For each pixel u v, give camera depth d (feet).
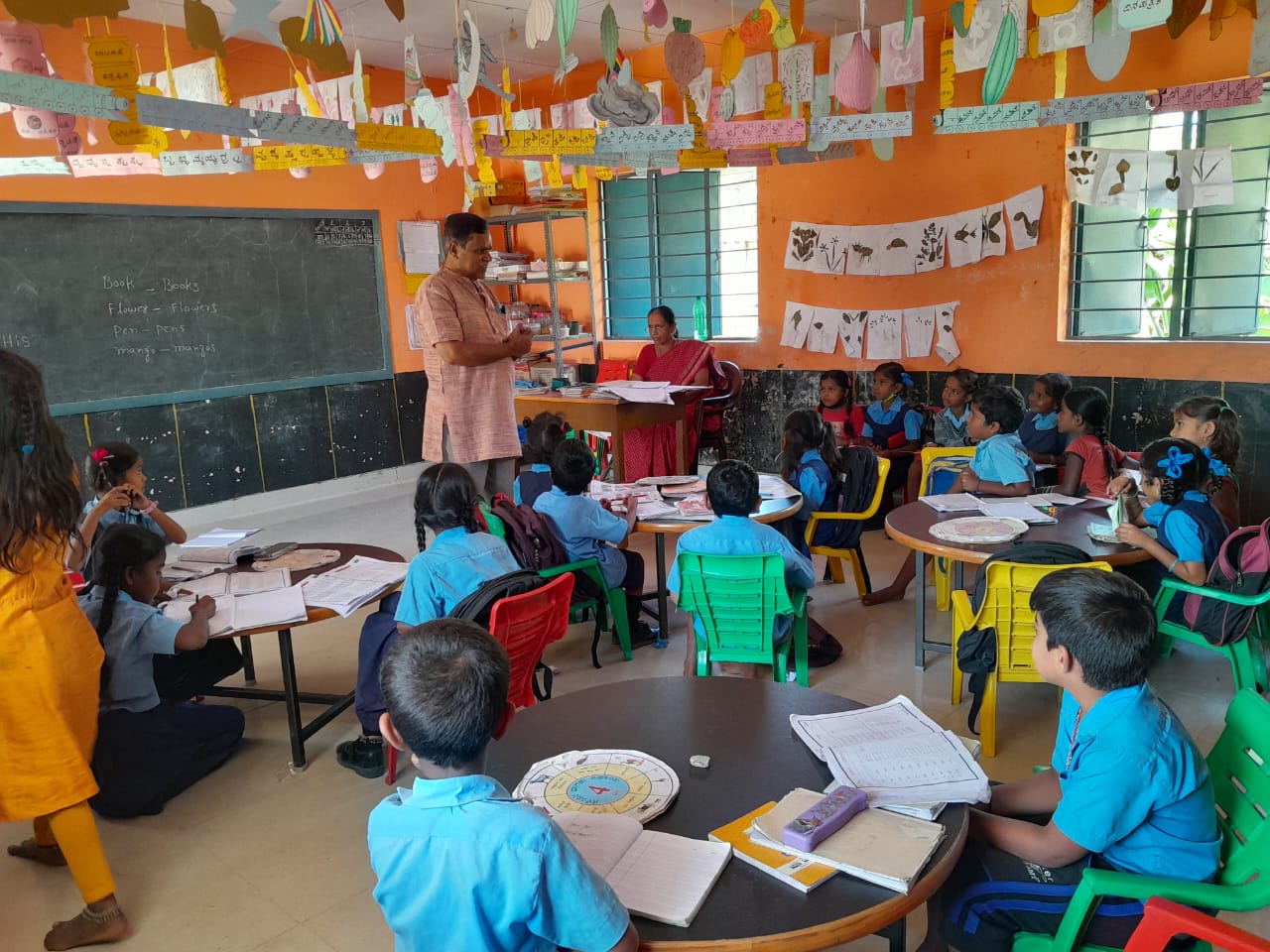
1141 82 14.92
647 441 18.47
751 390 21.31
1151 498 9.12
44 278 16.88
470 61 8.70
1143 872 4.50
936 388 18.45
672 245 22.85
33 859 7.87
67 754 6.39
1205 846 4.44
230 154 11.46
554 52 20.36
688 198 22.25
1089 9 9.41
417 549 16.75
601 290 24.22
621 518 10.93
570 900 3.42
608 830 4.17
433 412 11.37
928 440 17.76
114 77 6.47
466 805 3.50
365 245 21.70
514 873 3.37
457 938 3.47
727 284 22.00
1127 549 8.75
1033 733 9.25
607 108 9.39
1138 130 15.35
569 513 10.48
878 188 18.52
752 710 5.50
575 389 18.19
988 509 10.37
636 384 17.89
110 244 17.62
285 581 9.22
